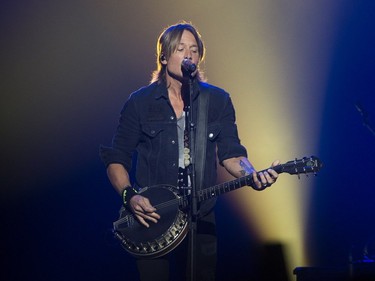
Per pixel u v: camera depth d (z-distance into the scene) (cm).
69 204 2395
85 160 2422
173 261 1271
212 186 1188
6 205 2411
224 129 1277
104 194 2395
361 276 1237
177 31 1264
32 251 2359
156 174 1254
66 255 2348
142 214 1208
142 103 1285
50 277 2334
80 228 2373
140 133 1287
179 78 1263
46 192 2416
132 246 1236
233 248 2200
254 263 2175
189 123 1159
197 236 1197
